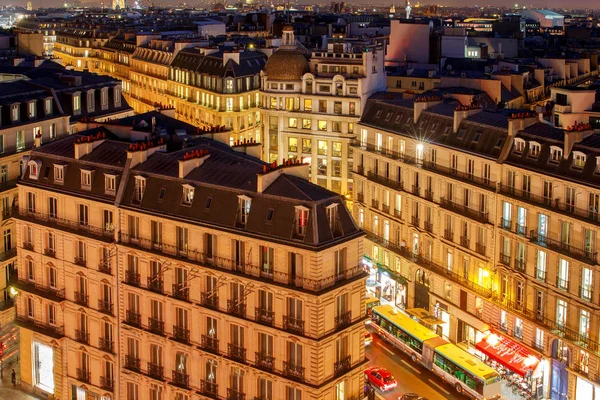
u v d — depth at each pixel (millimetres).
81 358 126250
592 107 165500
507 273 141500
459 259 153500
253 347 108062
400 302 170875
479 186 146000
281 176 109188
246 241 107000
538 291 135875
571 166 129500
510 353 139625
